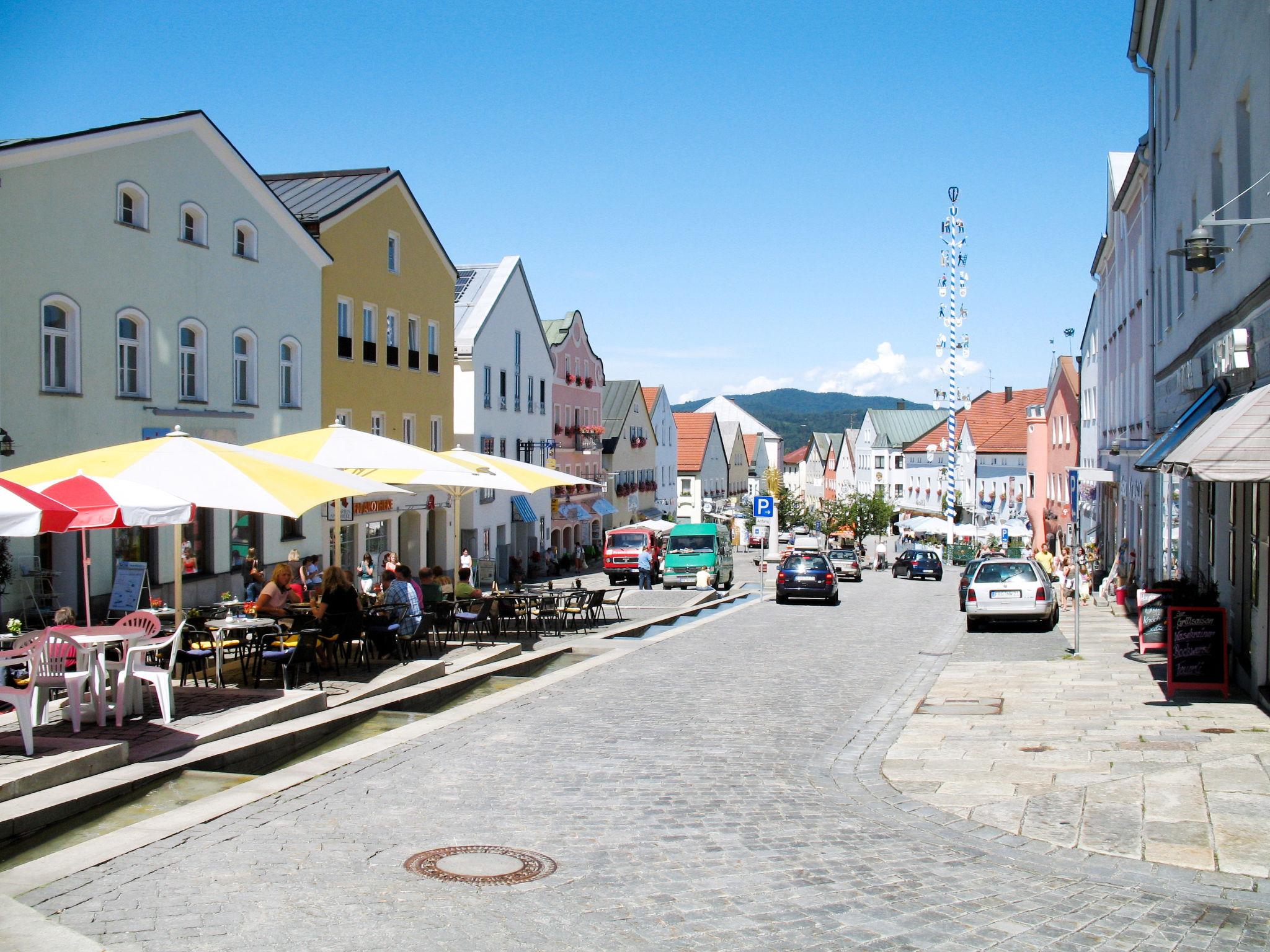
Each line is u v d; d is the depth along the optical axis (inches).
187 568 1002.1
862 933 240.5
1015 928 245.3
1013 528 2721.5
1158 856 299.1
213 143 1039.0
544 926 238.7
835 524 3917.3
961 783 385.7
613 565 1875.0
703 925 243.3
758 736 472.7
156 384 960.9
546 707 534.9
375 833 309.0
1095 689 593.9
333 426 695.1
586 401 2790.4
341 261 1342.3
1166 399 914.1
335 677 557.9
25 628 769.6
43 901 246.2
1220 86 630.5
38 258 816.3
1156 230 985.5
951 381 1999.3
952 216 1924.2
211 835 302.4
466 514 1868.8
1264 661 524.1
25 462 807.1
